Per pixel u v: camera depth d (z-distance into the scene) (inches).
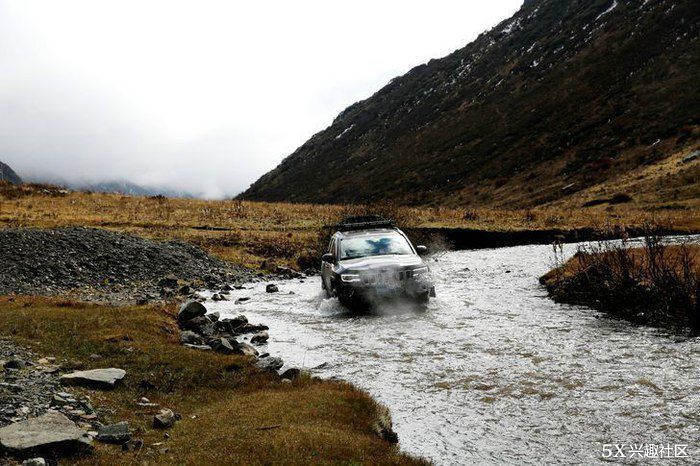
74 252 832.9
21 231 885.8
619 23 4936.0
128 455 217.6
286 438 232.8
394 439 252.7
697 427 244.1
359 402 293.4
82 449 214.8
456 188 3878.0
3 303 542.0
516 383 316.2
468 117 5442.9
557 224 1337.4
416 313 531.5
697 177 1898.4
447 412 281.9
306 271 964.0
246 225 1384.1
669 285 444.5
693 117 2851.9
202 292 750.5
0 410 247.0
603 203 2015.3
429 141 5521.7
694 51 3656.5
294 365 386.3
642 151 2802.7
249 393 323.3
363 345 426.3
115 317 470.6
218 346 412.5
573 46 5241.1
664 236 964.6
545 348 381.4
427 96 7086.6
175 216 1503.4
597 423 255.8
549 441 241.9
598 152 3144.7
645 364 331.0
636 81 3818.9
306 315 567.5
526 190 3127.5
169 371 347.9
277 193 7071.9
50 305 533.3
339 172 6510.8
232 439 234.2
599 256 559.8
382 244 609.9
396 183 4739.2
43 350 366.9
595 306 502.0
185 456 215.6
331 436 238.1
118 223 1305.4
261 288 784.9
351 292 534.0
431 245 1159.0
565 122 3971.5
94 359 358.0
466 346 401.1
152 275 821.9
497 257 971.9
